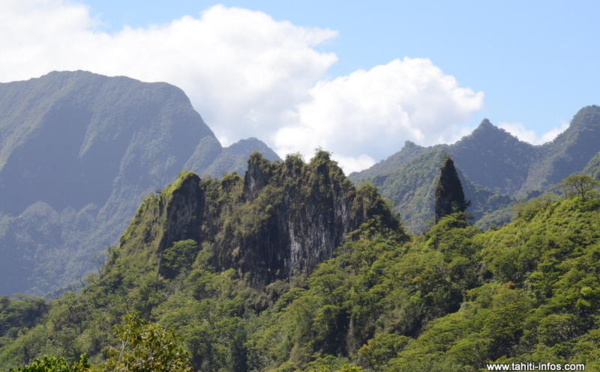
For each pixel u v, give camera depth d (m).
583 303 100.00
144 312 189.00
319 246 171.38
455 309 125.12
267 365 148.12
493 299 113.88
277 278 178.62
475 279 128.75
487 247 132.75
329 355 132.88
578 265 108.75
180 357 46.41
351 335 136.38
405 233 165.50
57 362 60.03
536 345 97.88
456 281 129.50
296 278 172.50
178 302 181.00
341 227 168.25
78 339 185.00
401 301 132.62
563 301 103.25
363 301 138.88
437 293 128.25
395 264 141.00
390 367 109.44
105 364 46.22
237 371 151.75
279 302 165.75
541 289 110.88
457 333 109.50
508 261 120.75
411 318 129.12
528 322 101.75
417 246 149.00
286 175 188.75
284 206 184.38
